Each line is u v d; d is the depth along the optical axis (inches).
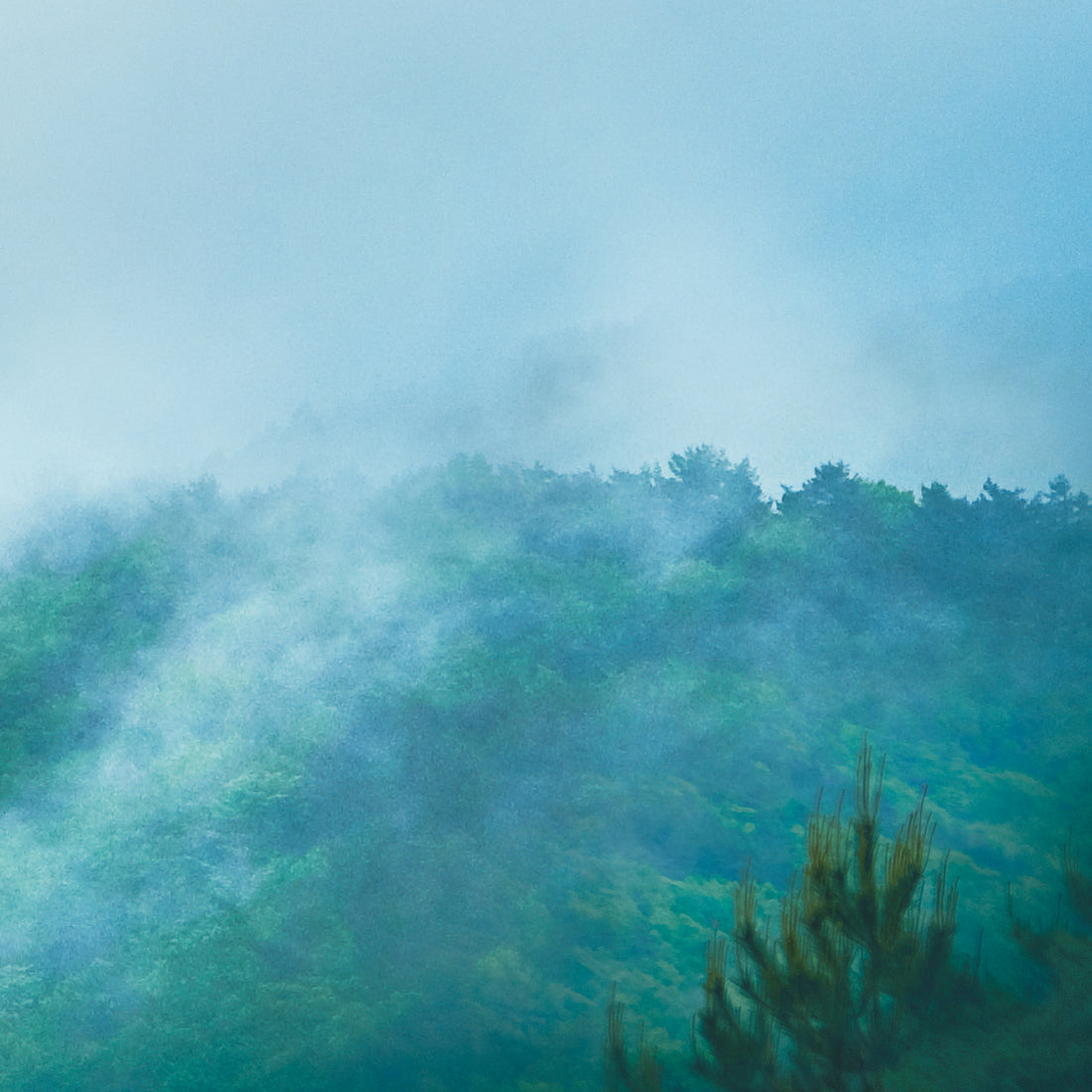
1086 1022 297.4
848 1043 286.7
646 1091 309.1
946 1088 283.7
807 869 307.4
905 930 297.1
